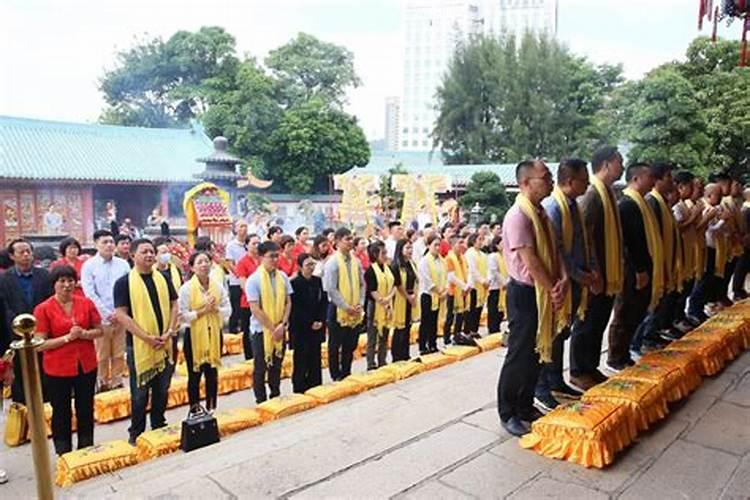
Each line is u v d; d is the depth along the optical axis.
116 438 4.71
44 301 4.51
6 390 5.27
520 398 3.29
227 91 28.91
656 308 4.62
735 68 18.64
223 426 4.12
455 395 3.96
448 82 34.72
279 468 2.85
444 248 8.41
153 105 31.59
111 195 22.52
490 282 8.20
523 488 2.65
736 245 6.11
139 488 2.69
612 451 2.90
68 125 22.47
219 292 5.04
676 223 4.48
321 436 3.25
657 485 2.68
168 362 4.56
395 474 2.78
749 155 18.41
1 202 19.31
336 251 5.93
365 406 3.76
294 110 28.92
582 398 3.28
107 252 5.79
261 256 5.17
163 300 4.48
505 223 3.12
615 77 35.34
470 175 25.58
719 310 6.08
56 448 4.11
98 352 5.71
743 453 3.01
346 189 19.77
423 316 7.15
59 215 19.66
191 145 24.55
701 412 3.57
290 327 5.47
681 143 17.81
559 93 32.91
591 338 3.87
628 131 20.73
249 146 27.66
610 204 3.72
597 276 3.59
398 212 20.12
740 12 4.93
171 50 30.14
